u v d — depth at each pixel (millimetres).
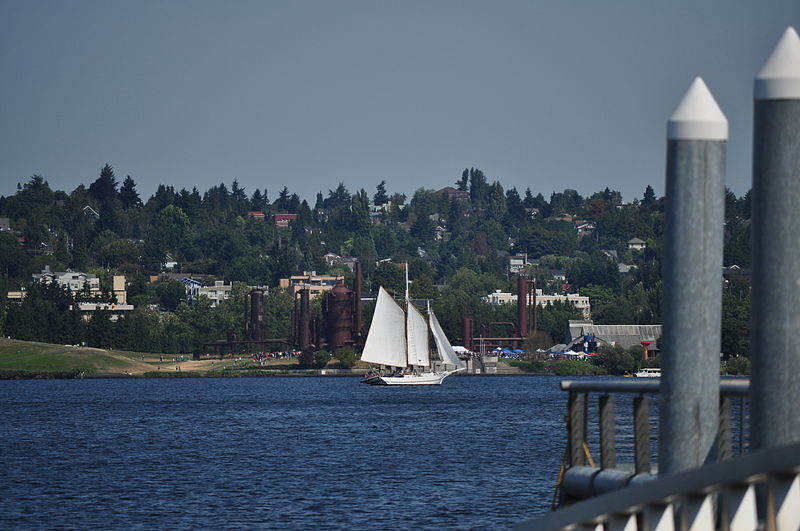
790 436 56938
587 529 64000
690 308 60875
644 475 74688
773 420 57156
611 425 82375
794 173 56281
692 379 61094
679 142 60531
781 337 56750
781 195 56406
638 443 77312
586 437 85375
